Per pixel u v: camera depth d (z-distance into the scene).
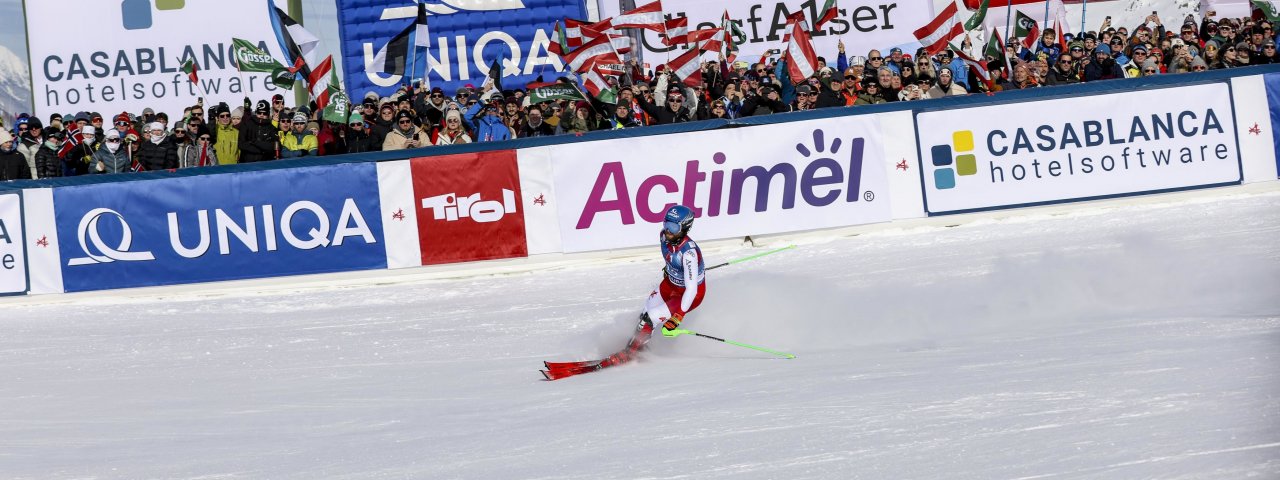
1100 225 22.58
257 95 33.44
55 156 24.88
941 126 24.45
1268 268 16.33
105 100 33.19
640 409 10.77
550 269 23.95
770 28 33.50
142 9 33.28
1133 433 8.12
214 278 23.89
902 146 24.42
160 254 23.83
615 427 10.04
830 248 22.95
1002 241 21.81
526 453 9.34
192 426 11.84
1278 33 30.80
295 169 23.89
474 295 21.38
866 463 8.08
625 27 27.11
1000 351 12.09
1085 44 28.12
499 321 18.12
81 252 23.77
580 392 12.10
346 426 11.31
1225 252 18.06
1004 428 8.62
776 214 24.23
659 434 9.57
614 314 17.78
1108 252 19.16
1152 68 26.77
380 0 34.25
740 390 11.25
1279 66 24.89
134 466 10.00
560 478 8.44
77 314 22.16
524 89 33.88
